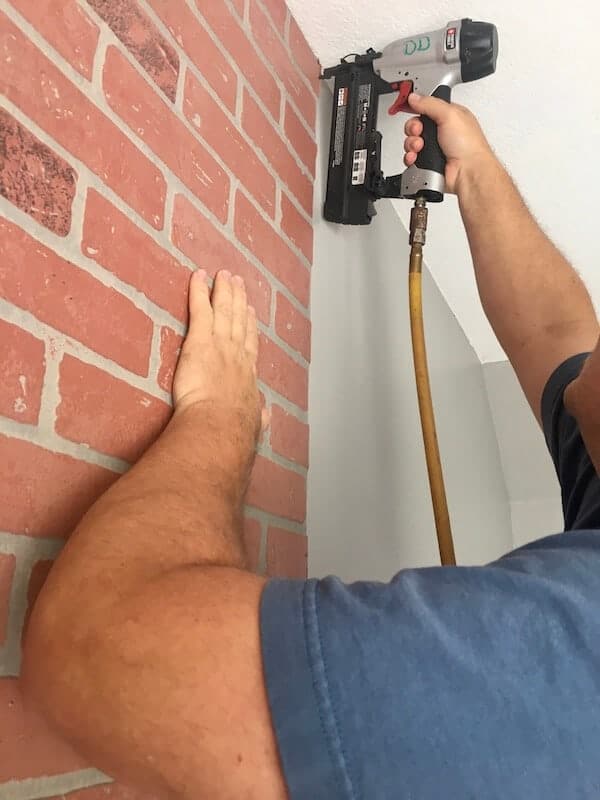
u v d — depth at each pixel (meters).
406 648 0.40
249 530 0.93
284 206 1.12
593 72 1.23
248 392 0.82
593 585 0.43
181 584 0.45
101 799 0.62
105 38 0.71
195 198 0.85
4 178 0.56
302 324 1.15
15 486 0.56
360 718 0.39
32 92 0.60
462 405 2.00
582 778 0.38
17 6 0.59
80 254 0.65
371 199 1.23
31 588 0.56
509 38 1.20
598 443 0.60
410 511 1.49
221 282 0.86
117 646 0.42
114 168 0.71
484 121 1.37
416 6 1.16
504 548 2.20
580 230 1.63
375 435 1.37
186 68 0.86
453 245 1.70
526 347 0.93
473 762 0.38
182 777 0.40
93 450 0.65
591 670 0.41
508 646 0.41
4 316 0.56
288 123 1.16
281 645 0.41
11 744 0.53
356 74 1.24
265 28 1.10
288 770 0.39
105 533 0.51
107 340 0.68
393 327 1.53
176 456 0.64
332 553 1.16
